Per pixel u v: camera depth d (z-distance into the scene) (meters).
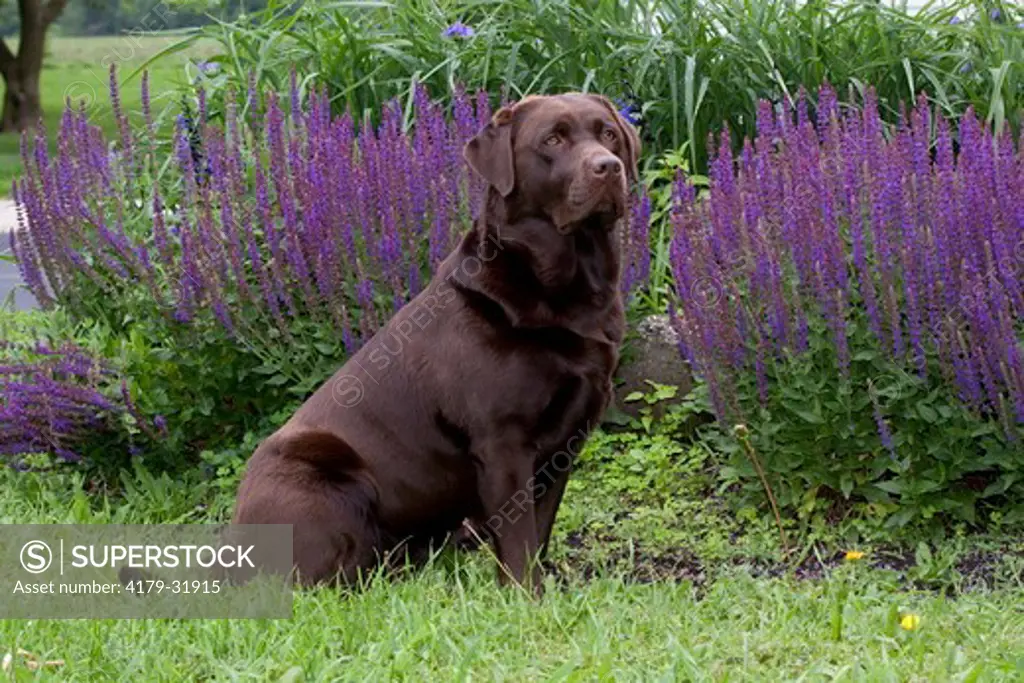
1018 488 9.28
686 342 9.85
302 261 10.36
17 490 10.83
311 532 8.38
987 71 14.37
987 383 8.84
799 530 9.79
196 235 10.52
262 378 10.90
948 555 8.96
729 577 8.55
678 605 7.86
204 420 11.05
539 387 8.23
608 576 9.03
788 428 9.59
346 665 6.86
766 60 14.19
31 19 30.31
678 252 9.64
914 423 9.27
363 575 8.64
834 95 10.48
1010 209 9.02
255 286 10.66
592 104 8.32
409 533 8.84
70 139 11.76
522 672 6.73
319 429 8.73
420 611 7.62
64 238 11.29
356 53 14.80
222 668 6.80
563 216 7.98
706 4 14.76
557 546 9.69
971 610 7.62
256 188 10.62
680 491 10.62
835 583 8.25
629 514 10.43
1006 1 15.16
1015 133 13.94
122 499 10.80
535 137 8.10
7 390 10.52
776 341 9.52
